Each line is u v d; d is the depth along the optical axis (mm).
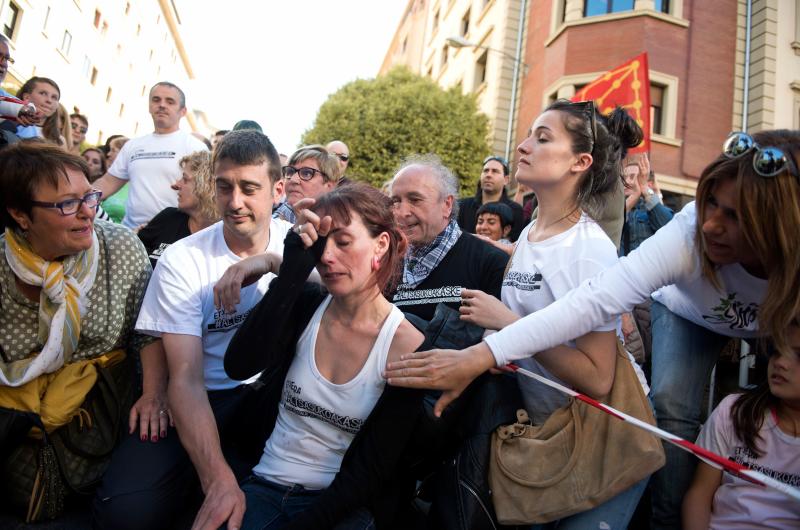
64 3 20484
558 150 2037
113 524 1970
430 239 2744
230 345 1868
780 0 11875
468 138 13805
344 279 1773
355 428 1815
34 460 2209
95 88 25500
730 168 1638
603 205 2127
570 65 12297
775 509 1782
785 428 1813
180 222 3285
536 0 14117
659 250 1816
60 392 2148
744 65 12047
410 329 1857
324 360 1873
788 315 1600
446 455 2012
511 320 1917
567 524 1822
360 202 1795
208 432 1937
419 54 24156
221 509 1733
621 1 12250
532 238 2162
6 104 3648
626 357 1889
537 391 2033
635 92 4648
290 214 4258
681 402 2180
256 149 2273
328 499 1686
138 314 2312
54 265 2068
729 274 1837
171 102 4766
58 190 1979
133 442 2111
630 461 1719
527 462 1806
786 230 1551
